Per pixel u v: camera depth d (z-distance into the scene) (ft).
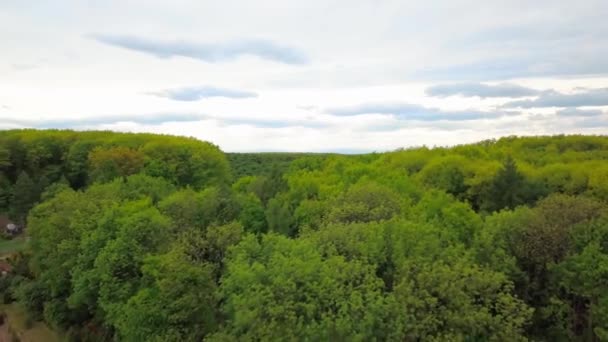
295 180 236.63
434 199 172.76
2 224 339.77
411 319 100.73
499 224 147.64
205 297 123.95
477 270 113.09
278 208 182.09
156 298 125.39
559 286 133.18
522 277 138.41
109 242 144.77
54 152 391.24
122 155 317.63
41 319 192.44
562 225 144.46
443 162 257.96
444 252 120.78
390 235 127.95
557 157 307.37
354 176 246.27
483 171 235.81
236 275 106.83
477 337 109.70
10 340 181.06
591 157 301.02
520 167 253.44
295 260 105.09
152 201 205.05
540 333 138.51
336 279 105.91
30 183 322.55
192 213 176.45
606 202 200.64
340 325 93.61
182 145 355.56
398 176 233.35
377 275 122.21
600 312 119.44
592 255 126.41
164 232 149.28
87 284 149.69
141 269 134.21
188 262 126.82
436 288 105.19
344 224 140.77
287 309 97.14
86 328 167.22
